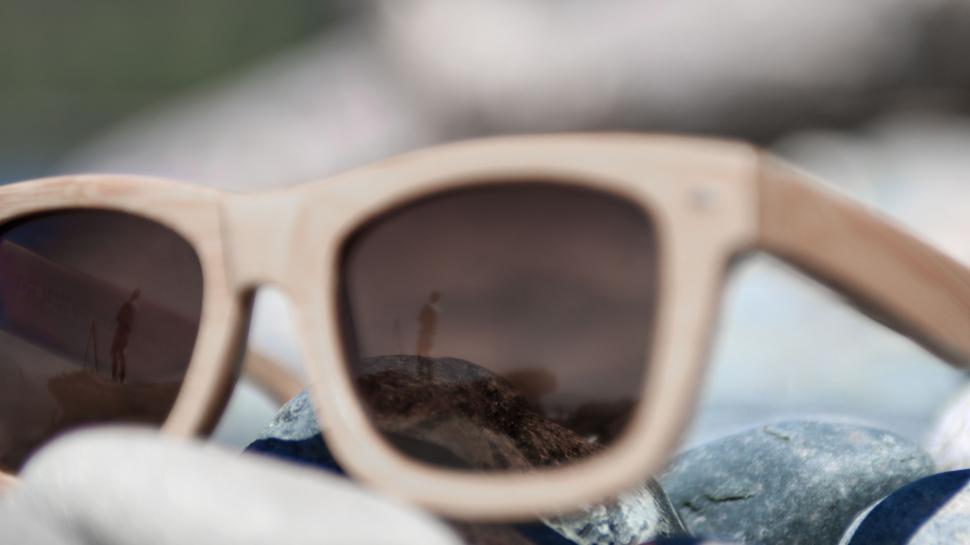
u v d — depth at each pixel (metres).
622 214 0.28
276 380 0.44
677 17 2.31
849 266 0.27
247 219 0.30
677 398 0.27
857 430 0.35
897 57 2.24
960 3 2.18
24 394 0.33
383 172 0.29
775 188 0.27
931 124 2.08
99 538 0.26
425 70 2.44
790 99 2.29
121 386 0.32
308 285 0.30
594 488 0.28
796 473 0.34
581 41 2.34
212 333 0.31
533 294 0.29
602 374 0.28
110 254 0.32
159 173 2.54
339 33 2.82
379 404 0.29
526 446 0.29
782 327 0.70
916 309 0.27
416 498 0.28
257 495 0.26
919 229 0.92
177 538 0.25
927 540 0.30
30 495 0.27
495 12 2.40
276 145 2.53
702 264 0.27
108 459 0.27
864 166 1.41
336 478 0.30
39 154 3.13
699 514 0.34
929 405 0.58
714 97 2.31
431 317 0.29
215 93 2.84
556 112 2.36
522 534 0.30
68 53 3.66
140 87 3.63
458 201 0.29
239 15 3.63
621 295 0.28
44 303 0.33
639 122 2.34
